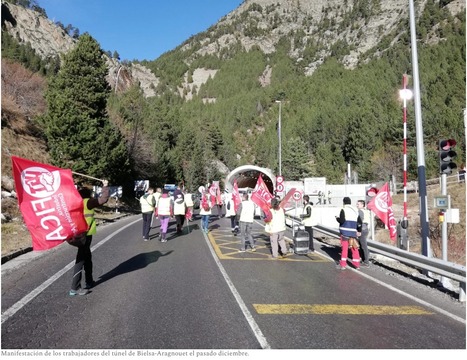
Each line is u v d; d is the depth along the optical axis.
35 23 130.62
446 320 5.91
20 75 35.44
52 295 6.65
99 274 8.30
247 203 11.98
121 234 15.32
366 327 5.49
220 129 146.38
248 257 10.86
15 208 17.98
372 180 58.44
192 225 19.78
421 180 10.67
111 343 4.73
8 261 9.50
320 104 140.25
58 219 6.53
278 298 6.78
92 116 30.39
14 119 29.00
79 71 30.77
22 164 6.45
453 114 55.22
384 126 68.19
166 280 7.85
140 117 56.28
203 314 5.82
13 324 5.29
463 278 6.86
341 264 9.57
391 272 9.48
